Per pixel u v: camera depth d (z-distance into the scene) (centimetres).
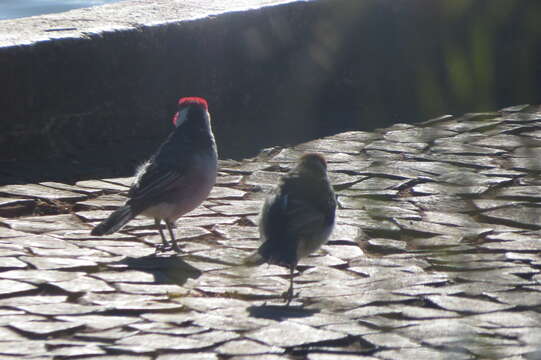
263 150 1684
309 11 1995
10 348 838
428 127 1852
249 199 1399
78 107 1642
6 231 1209
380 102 2048
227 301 981
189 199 1166
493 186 1438
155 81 1748
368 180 1478
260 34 1909
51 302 962
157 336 873
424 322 915
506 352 831
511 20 2284
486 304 965
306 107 2011
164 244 1174
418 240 1205
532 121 1881
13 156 1570
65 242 1177
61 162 1581
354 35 2080
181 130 1187
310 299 988
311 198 1012
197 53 1803
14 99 1555
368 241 1195
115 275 1057
